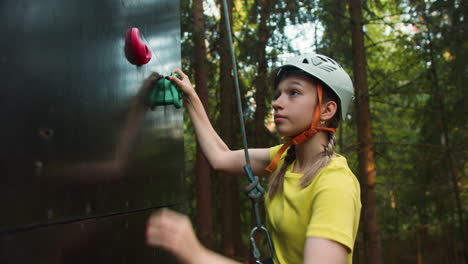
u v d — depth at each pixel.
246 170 1.38
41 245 0.63
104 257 0.88
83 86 0.81
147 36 1.32
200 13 6.38
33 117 0.62
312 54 1.37
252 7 6.90
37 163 0.63
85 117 0.81
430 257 7.68
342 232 1.07
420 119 7.41
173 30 1.73
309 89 1.34
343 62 6.79
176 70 1.73
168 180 1.51
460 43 6.41
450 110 7.04
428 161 7.12
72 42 0.77
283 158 1.60
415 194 7.17
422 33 6.82
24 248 0.59
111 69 0.97
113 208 0.94
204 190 6.44
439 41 6.64
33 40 0.63
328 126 1.39
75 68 0.78
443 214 7.41
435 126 7.16
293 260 1.31
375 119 7.79
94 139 0.85
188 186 7.61
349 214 1.12
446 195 7.10
